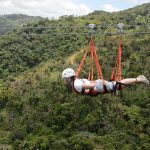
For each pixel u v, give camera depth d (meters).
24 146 60.62
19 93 81.62
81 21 123.12
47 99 73.12
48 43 117.56
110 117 61.56
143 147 54.16
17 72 111.50
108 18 120.19
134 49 78.69
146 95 65.12
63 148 55.50
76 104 67.12
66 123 63.78
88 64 78.56
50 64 95.50
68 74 13.10
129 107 63.00
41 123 66.31
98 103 64.44
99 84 12.90
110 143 54.59
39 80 85.62
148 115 61.94
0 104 80.19
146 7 130.75
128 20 118.06
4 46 120.25
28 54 116.38
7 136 66.31
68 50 106.62
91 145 54.62
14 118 73.25
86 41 104.06
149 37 83.94
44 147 58.00
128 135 56.34
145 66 69.94
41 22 124.94
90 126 60.19
